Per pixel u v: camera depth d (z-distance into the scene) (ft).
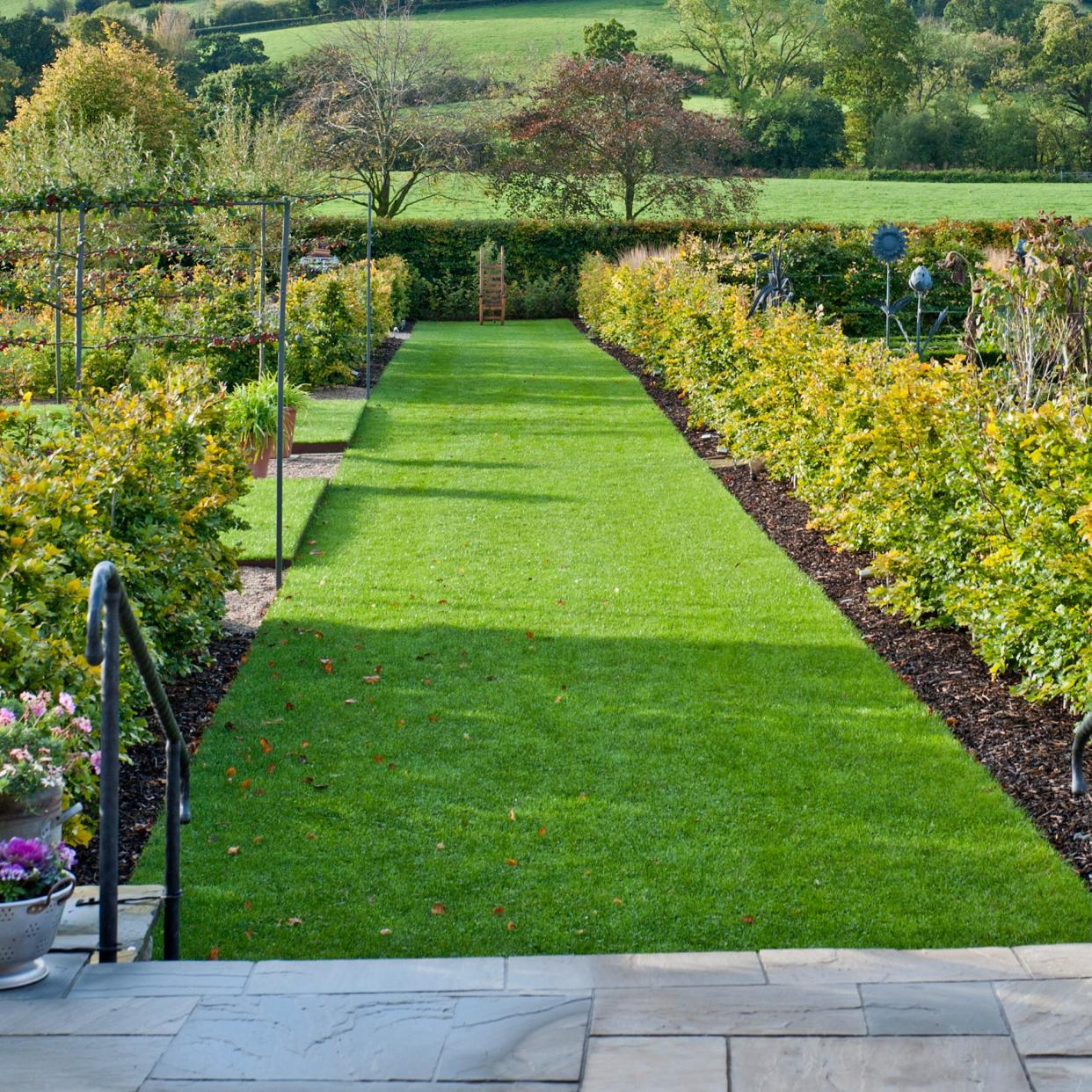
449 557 28.45
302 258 65.62
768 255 76.23
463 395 53.88
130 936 10.76
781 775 16.42
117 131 69.10
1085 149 176.96
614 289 75.00
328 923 12.76
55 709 11.62
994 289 26.81
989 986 8.95
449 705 19.12
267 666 21.02
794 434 32.12
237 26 211.61
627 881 13.58
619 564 27.81
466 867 13.96
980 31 213.05
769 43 187.32
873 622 23.44
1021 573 18.49
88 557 16.56
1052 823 14.98
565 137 121.19
